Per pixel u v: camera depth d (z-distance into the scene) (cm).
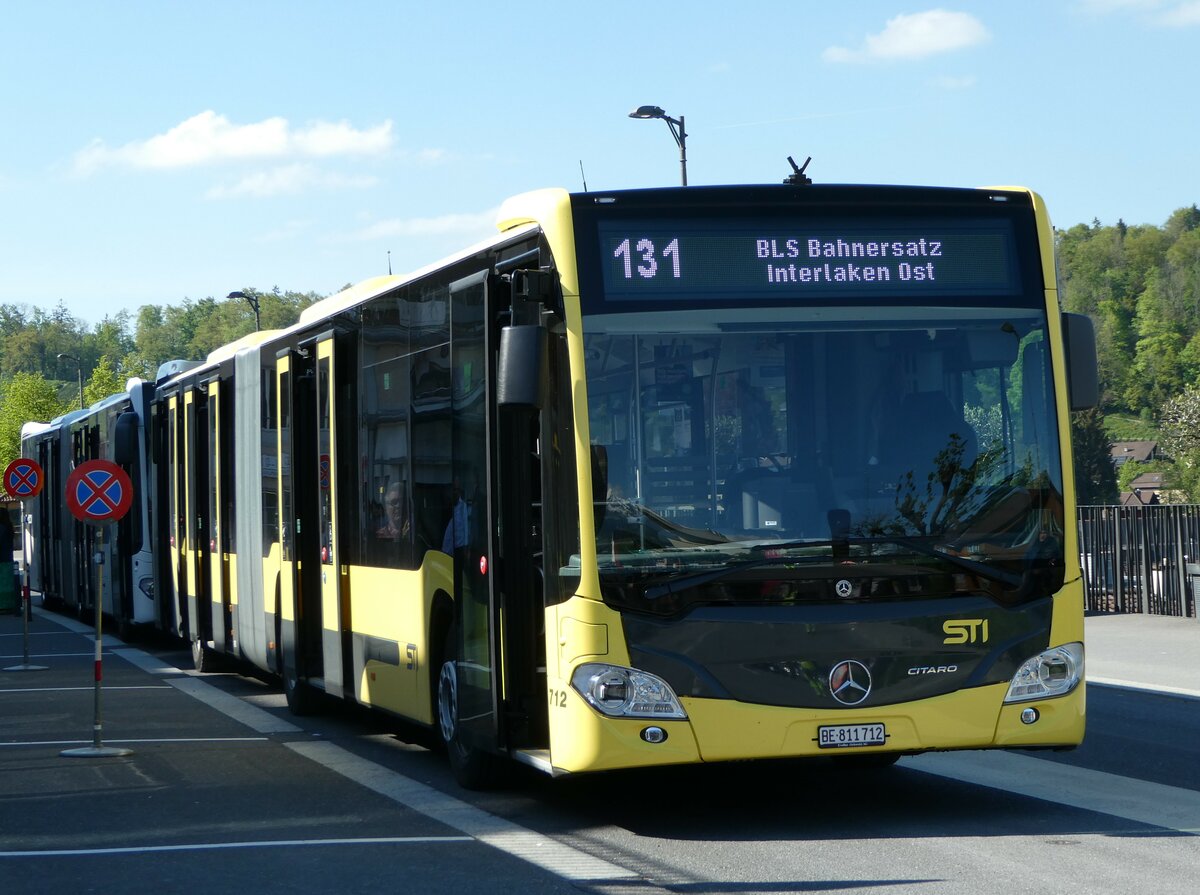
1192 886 807
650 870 866
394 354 1284
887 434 963
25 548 3828
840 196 1000
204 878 873
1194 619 2527
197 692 1923
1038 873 839
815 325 974
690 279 972
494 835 978
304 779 1225
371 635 1348
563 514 954
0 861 929
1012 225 1016
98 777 1250
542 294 969
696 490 943
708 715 923
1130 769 1202
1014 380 990
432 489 1179
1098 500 9350
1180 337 18000
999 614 959
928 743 941
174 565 2352
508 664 1041
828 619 935
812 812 1044
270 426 1697
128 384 2727
